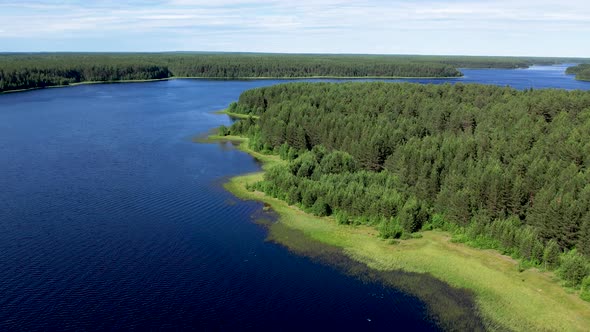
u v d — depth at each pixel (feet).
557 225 249.75
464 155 341.21
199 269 232.32
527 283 223.71
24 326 183.21
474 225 265.13
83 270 226.38
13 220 281.33
